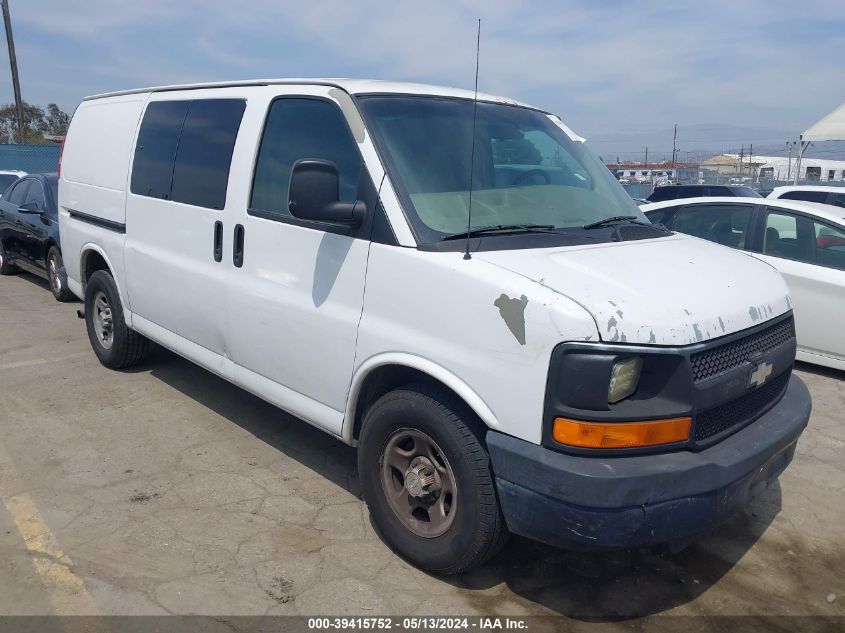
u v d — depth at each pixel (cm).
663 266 319
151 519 375
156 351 638
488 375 285
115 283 558
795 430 325
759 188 2816
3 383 570
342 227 345
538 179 389
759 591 336
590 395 264
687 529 278
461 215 334
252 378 412
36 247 911
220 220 419
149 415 511
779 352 329
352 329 338
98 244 564
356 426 361
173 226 464
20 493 398
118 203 532
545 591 329
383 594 320
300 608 309
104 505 388
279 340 383
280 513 386
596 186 415
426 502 329
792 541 380
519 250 314
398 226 322
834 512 411
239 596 315
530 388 273
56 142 3089
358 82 378
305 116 381
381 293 326
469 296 292
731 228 733
